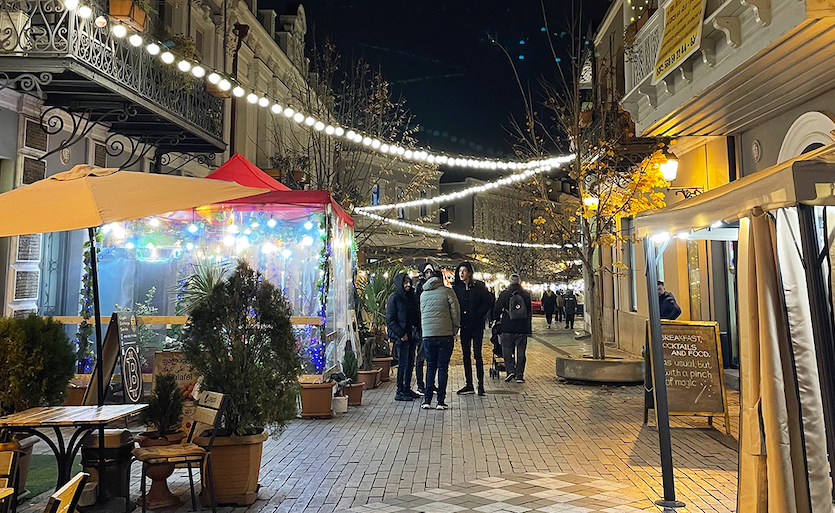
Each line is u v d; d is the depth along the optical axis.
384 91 22.73
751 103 8.89
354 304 14.59
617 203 13.60
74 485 2.60
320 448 7.92
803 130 8.61
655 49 9.77
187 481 6.65
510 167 13.18
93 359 10.34
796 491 4.36
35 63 9.14
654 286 5.99
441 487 6.29
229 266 11.49
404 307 11.65
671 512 5.52
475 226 48.66
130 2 10.36
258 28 22.94
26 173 10.55
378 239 39.59
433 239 45.44
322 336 10.47
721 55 7.76
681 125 10.09
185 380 8.91
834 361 3.71
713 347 8.96
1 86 9.43
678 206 5.39
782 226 4.47
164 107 11.77
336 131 10.55
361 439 8.42
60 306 11.69
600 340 13.72
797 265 4.46
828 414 3.69
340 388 10.84
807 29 6.24
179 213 11.55
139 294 11.53
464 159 12.48
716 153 12.32
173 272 11.66
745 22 7.12
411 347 11.80
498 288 47.69
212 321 6.07
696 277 14.31
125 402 6.73
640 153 14.15
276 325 6.18
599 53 21.62
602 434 8.69
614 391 12.48
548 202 14.98
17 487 5.53
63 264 11.74
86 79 9.77
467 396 12.00
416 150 12.20
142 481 5.34
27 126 10.55
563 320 43.06
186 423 8.12
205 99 13.93
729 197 4.52
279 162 22.19
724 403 8.81
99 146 12.67
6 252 10.25
